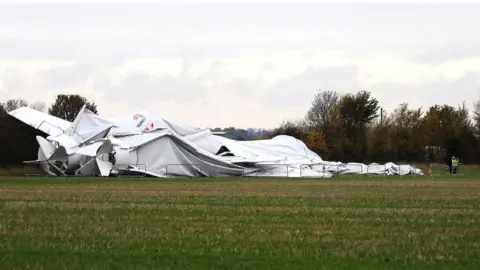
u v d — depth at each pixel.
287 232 27.92
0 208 37.66
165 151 90.31
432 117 168.38
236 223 31.00
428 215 34.97
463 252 23.39
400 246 24.56
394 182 74.62
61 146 82.56
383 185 67.00
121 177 83.56
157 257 22.36
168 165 90.00
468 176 96.75
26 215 34.03
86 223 30.70
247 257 22.42
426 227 29.88
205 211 36.59
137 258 22.22
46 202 42.06
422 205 41.31
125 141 89.06
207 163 92.62
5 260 21.83
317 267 21.03
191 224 30.53
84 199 44.78
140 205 40.09
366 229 29.03
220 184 67.94
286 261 21.86
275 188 60.38
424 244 25.00
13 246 24.25
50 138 87.88
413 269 20.84
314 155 111.06
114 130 90.88
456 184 69.44
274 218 33.09
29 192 51.91
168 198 46.28
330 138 168.88
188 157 92.00
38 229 28.53
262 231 28.22
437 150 157.50
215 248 24.06
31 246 24.25
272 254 22.98
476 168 139.12
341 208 38.84
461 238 26.58
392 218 33.47
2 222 30.94
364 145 164.75
